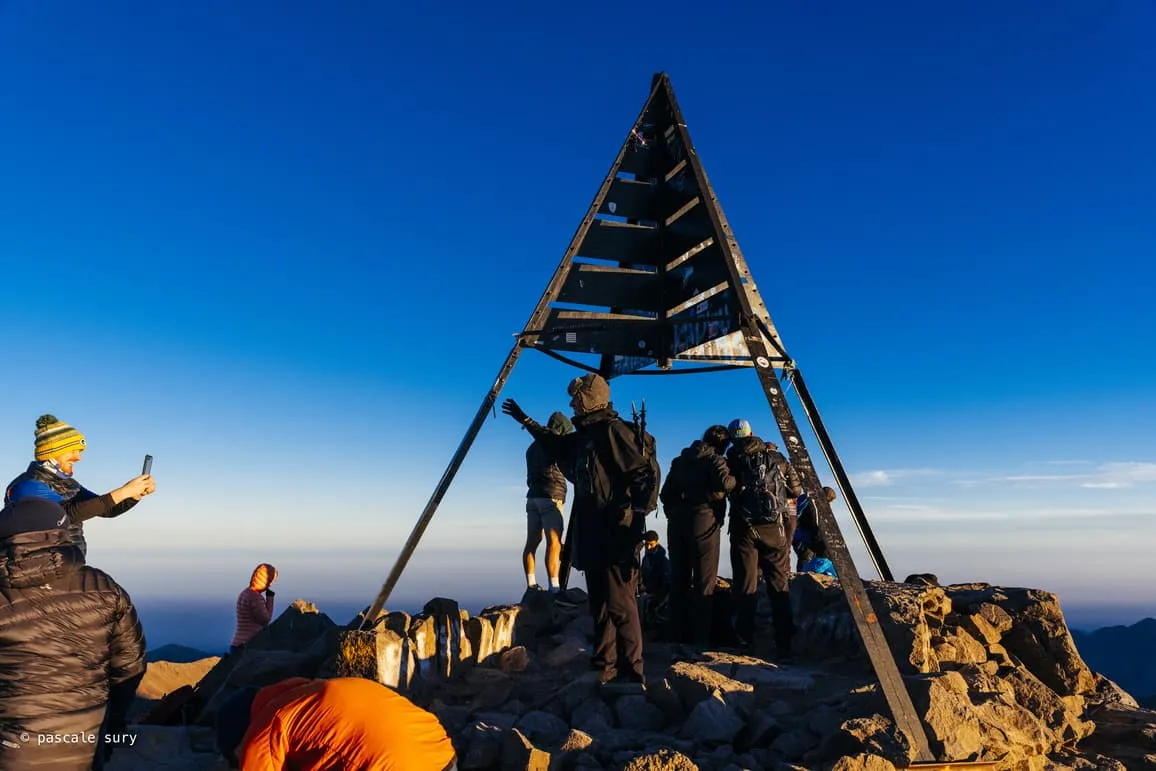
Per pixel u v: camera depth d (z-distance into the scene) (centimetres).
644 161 843
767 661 752
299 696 348
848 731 516
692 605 824
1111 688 755
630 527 643
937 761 506
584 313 816
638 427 642
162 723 661
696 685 606
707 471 800
